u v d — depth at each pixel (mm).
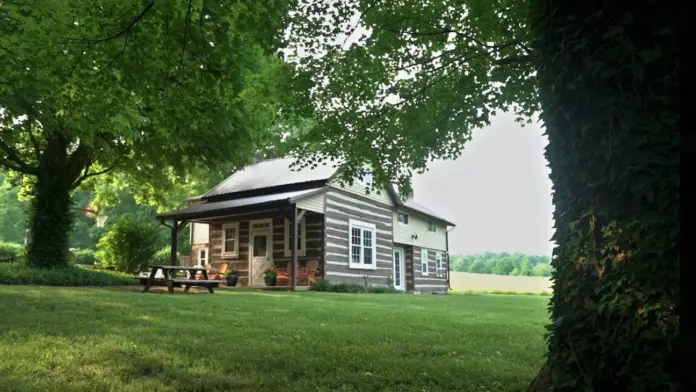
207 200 21359
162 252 27531
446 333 6848
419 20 5922
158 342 5148
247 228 20250
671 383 2004
